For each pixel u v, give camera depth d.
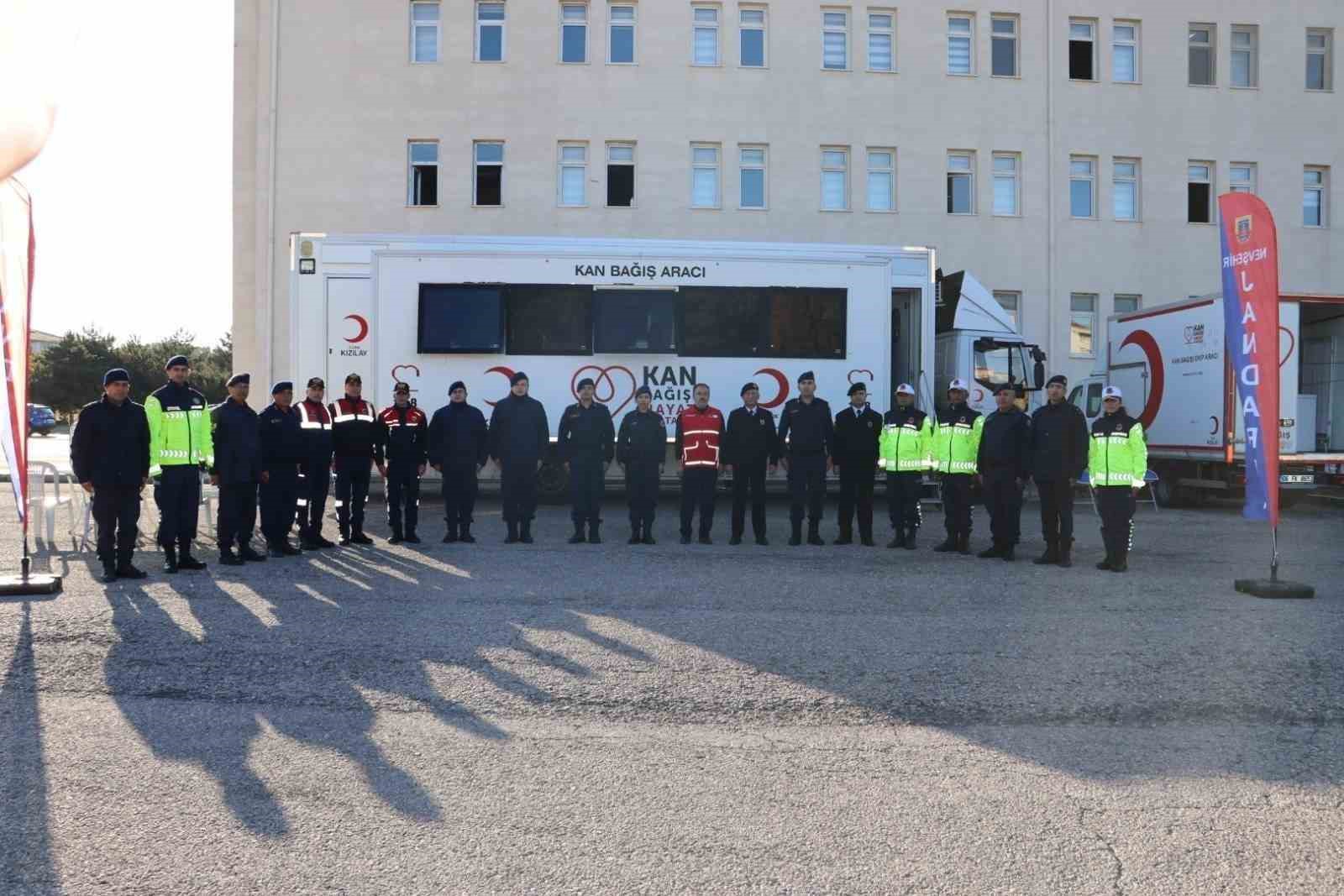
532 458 12.09
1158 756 4.82
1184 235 28.39
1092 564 10.82
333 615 7.80
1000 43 28.02
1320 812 4.15
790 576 9.77
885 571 10.16
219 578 9.46
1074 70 28.31
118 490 9.27
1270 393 8.98
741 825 3.99
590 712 5.44
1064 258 27.88
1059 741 5.02
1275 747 4.96
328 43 26.16
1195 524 15.02
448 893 3.41
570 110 26.52
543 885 3.47
